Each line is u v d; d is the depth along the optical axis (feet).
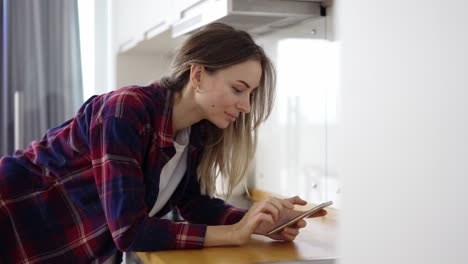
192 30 6.00
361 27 2.28
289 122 6.73
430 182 1.93
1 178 4.43
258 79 4.14
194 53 4.11
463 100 1.79
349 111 2.39
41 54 10.73
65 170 4.39
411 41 2.00
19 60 10.71
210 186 4.87
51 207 4.38
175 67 4.27
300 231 4.82
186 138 4.58
